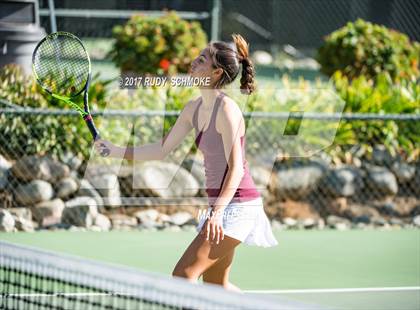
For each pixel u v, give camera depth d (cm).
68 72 1075
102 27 3941
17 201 1734
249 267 1487
